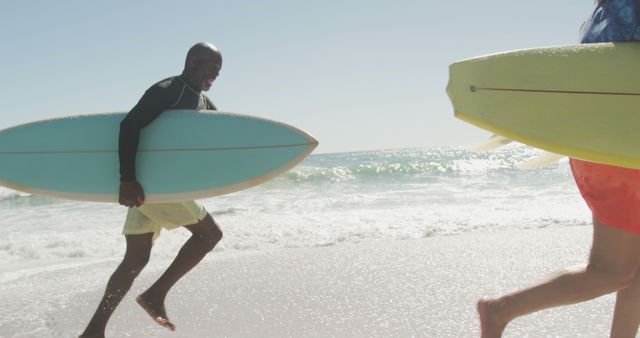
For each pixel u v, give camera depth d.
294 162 2.84
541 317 3.09
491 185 13.84
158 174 2.78
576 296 2.11
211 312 3.50
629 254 2.04
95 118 2.98
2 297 4.00
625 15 2.05
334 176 18.53
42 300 3.91
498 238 5.62
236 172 2.83
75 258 5.68
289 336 3.02
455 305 3.46
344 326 3.15
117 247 6.16
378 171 19.53
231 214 8.89
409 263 4.61
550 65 2.13
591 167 2.07
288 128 2.88
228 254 5.44
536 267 4.37
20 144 3.00
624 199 2.00
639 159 1.95
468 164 22.84
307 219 7.61
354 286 3.96
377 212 8.27
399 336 2.96
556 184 13.30
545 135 2.07
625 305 2.20
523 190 11.98
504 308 2.21
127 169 2.68
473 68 2.21
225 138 2.85
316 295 3.77
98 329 2.71
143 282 4.42
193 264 2.94
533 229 6.23
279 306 3.56
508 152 43.31
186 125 2.83
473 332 2.98
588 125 2.04
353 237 6.15
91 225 8.39
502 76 2.17
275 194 13.02
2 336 3.16
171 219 2.86
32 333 3.22
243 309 3.53
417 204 9.87
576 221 6.70
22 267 5.22
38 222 8.89
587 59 2.10
